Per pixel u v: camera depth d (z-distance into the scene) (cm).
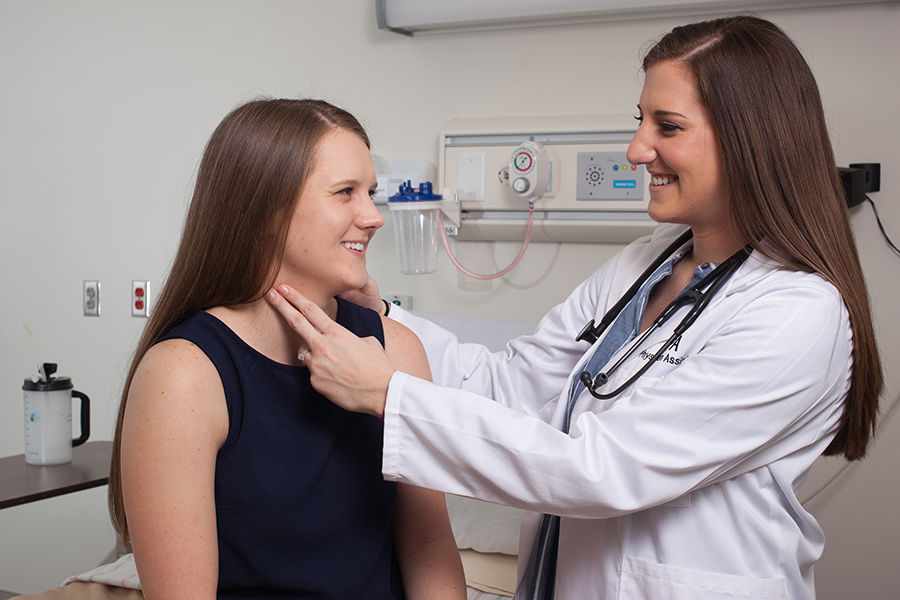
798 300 94
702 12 173
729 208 103
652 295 123
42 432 194
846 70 165
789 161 96
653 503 92
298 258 91
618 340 119
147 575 84
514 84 193
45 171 256
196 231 94
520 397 137
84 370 256
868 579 169
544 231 188
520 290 197
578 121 182
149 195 241
